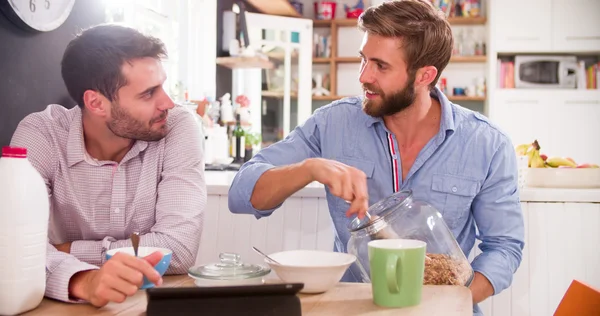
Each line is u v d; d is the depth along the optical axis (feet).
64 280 3.39
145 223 4.91
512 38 16.69
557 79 16.62
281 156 5.37
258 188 4.61
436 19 4.92
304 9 19.83
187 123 5.04
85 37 4.45
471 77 18.52
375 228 3.66
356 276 5.06
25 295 3.11
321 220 6.68
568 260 6.39
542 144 16.57
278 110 15.42
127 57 4.37
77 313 3.18
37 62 5.90
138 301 3.43
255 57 12.71
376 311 3.18
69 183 4.74
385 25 4.80
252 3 15.21
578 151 16.46
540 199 6.40
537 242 6.40
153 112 4.55
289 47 15.35
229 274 3.53
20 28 5.57
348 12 19.19
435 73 5.01
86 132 4.78
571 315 3.88
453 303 3.33
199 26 12.22
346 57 18.97
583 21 16.37
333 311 3.18
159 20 9.81
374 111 5.03
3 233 3.04
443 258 3.83
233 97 14.70
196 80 12.21
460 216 5.19
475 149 5.18
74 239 4.97
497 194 5.13
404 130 5.27
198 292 2.81
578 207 6.39
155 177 4.87
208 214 6.87
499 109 16.74
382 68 4.90
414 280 3.26
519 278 6.41
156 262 3.46
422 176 5.20
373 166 5.33
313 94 19.24
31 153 4.64
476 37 18.42
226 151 10.59
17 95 5.59
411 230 3.76
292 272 3.50
